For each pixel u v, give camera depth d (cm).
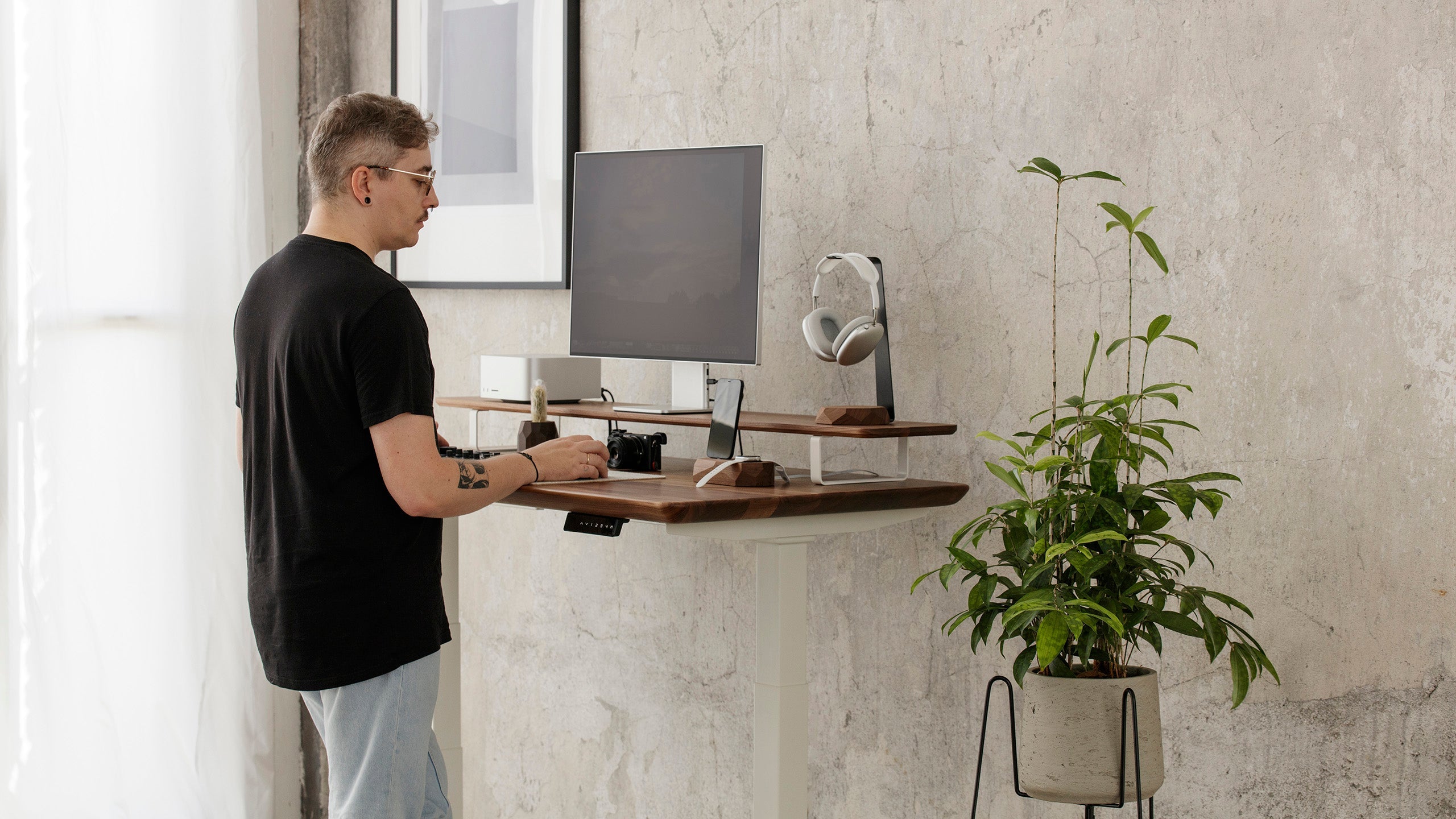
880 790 250
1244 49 200
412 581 190
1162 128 209
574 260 258
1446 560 185
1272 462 200
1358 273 191
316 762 360
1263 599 202
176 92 332
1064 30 220
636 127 289
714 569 279
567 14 297
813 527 209
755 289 228
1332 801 196
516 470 200
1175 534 211
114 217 323
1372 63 188
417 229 204
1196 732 210
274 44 350
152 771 331
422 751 194
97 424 321
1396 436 188
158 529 330
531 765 325
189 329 334
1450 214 182
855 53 249
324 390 180
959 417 235
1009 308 228
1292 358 198
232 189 339
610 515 198
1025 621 178
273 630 185
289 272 186
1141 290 212
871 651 250
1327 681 196
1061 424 191
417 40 335
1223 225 204
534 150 308
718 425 222
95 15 319
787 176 261
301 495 182
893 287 244
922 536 241
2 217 308
